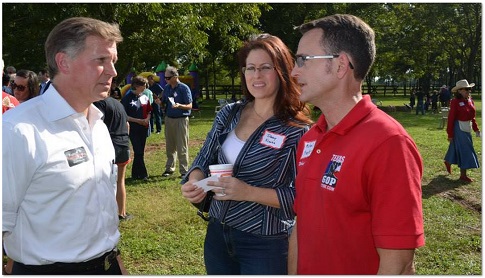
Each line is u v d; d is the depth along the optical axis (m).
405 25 34.50
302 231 1.92
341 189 1.74
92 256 2.13
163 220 5.54
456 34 34.12
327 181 1.78
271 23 26.09
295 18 26.66
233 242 2.47
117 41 2.17
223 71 50.03
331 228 1.78
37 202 1.99
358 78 1.83
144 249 4.62
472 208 6.22
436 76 48.72
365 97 1.82
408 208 1.62
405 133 1.69
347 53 1.79
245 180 2.46
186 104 7.61
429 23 33.28
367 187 1.70
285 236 2.45
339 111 1.85
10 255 2.09
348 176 1.72
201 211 2.61
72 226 2.04
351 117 1.76
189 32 15.13
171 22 14.55
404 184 1.62
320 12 27.05
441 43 36.25
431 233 5.18
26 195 1.99
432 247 4.77
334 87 1.83
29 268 2.06
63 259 2.04
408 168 1.63
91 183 2.10
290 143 2.43
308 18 27.41
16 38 14.45
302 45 1.87
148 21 14.45
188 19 15.12
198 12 16.17
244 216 2.43
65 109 2.04
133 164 7.54
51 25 13.60
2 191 1.90
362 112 1.76
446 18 32.75
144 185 7.18
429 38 35.78
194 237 4.98
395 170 1.63
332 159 1.79
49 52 2.06
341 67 1.80
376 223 1.66
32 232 2.03
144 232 5.12
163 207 6.03
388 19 32.69
